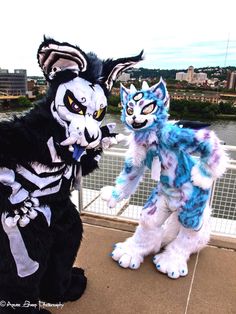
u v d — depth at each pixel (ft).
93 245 10.00
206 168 7.50
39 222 5.66
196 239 8.84
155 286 8.30
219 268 9.05
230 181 9.80
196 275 8.73
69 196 6.42
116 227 10.98
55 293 7.09
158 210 8.65
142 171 8.57
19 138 5.03
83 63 5.36
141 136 7.63
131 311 7.48
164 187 8.30
